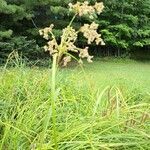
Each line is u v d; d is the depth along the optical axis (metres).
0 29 23.34
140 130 3.16
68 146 2.95
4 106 4.01
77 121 3.41
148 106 3.84
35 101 4.01
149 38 30.02
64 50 4.04
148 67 27.41
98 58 28.42
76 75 5.52
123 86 5.70
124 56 29.33
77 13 4.18
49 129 3.43
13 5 21.97
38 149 2.77
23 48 21.55
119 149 3.10
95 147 2.94
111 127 3.07
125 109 3.46
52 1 22.98
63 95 4.17
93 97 4.18
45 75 5.09
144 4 29.58
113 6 28.23
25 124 3.41
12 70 5.56
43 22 24.50
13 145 3.17
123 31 28.00
